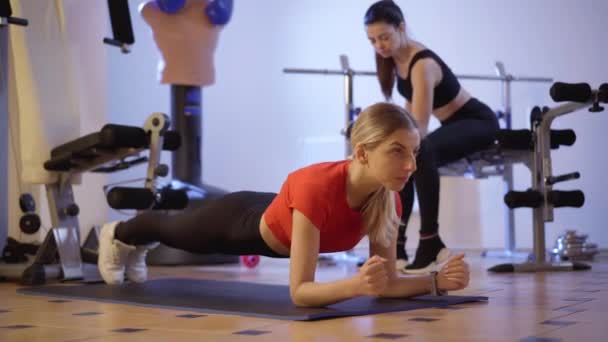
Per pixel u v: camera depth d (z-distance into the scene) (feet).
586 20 17.44
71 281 10.32
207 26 14.89
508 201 11.90
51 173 10.37
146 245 9.59
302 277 6.55
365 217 6.80
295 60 19.25
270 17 19.16
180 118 15.48
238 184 18.95
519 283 9.73
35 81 10.36
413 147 6.15
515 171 18.31
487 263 13.98
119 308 7.30
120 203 9.50
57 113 10.57
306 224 6.44
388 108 6.20
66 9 10.89
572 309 6.89
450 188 18.44
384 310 6.66
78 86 10.94
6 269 10.57
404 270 11.85
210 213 7.83
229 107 18.93
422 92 12.12
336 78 19.19
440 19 18.75
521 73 18.08
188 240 8.16
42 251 10.27
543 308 6.97
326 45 19.27
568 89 10.58
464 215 18.40
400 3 19.04
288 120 19.21
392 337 5.30
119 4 10.67
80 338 5.45
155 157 9.96
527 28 18.03
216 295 8.16
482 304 7.30
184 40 14.76
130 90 18.47
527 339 5.17
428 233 11.76
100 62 15.39
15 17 9.76
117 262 9.65
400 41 12.27
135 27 18.53
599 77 17.33
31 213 11.07
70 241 10.48
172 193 10.07
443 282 7.15
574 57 17.56
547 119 11.85
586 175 17.37
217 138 18.88
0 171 12.20
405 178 6.17
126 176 18.11
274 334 5.49
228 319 6.33
